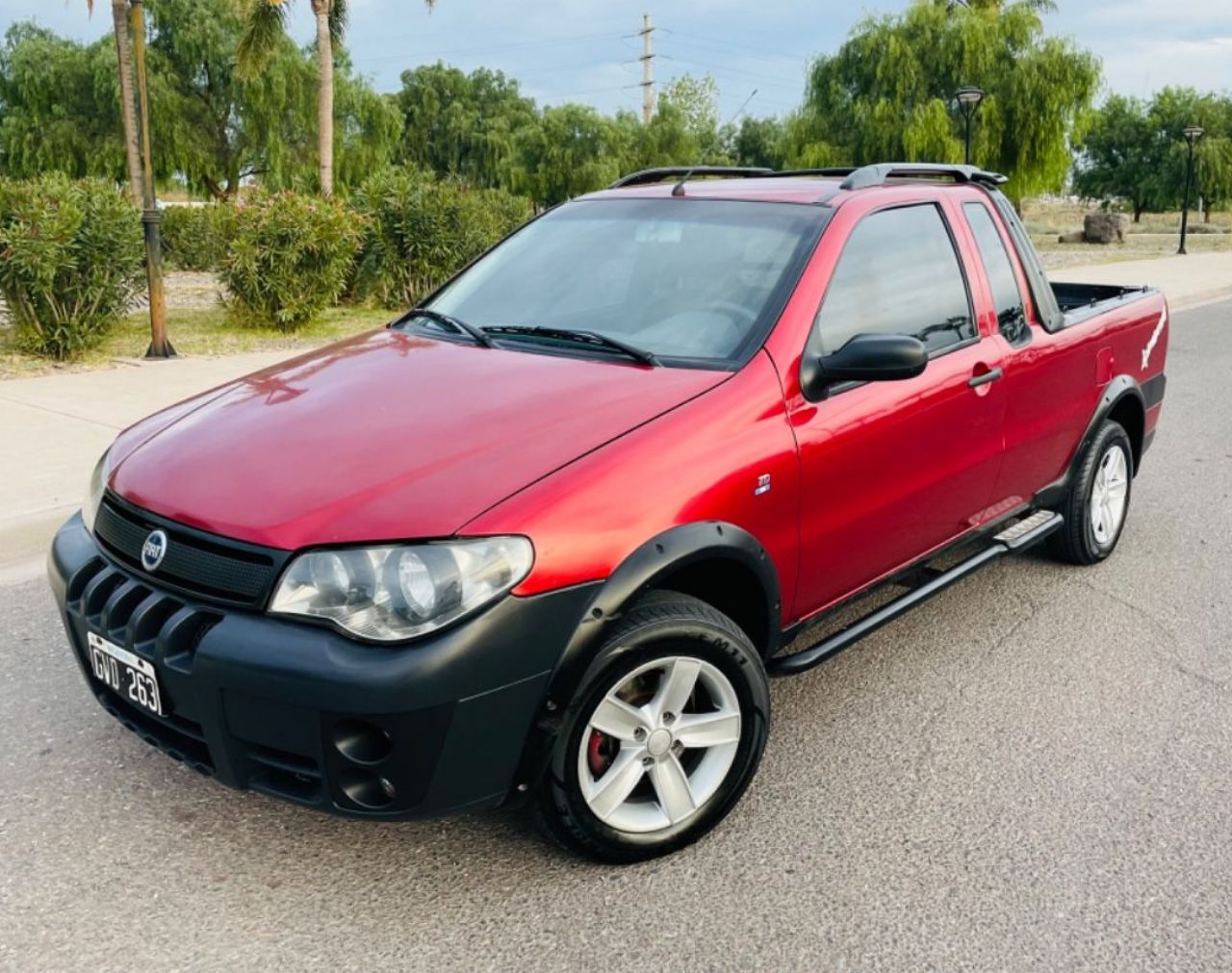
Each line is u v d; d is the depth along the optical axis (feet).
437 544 8.13
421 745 8.00
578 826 9.09
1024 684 13.46
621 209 13.53
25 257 32.71
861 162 115.44
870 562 11.91
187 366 34.32
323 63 76.23
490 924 8.89
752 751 10.02
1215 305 57.82
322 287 45.11
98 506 10.14
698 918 9.01
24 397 28.25
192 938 8.70
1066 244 120.06
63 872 9.52
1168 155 173.58
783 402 10.41
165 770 11.16
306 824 10.25
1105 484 17.15
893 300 12.16
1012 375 13.67
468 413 9.68
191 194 140.36
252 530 8.41
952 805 10.77
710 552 9.37
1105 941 8.79
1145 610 15.85
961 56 110.73
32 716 12.21
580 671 8.58
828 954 8.61
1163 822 10.50
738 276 11.46
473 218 54.34
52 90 131.64
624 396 9.91
